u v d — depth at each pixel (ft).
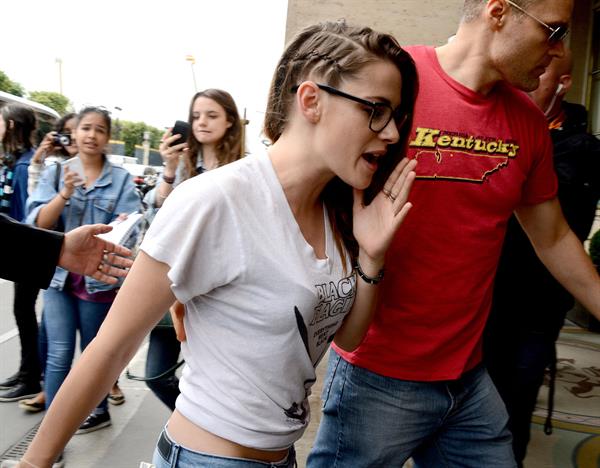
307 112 4.03
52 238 5.15
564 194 8.00
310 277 4.06
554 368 9.25
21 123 12.73
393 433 5.75
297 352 4.07
